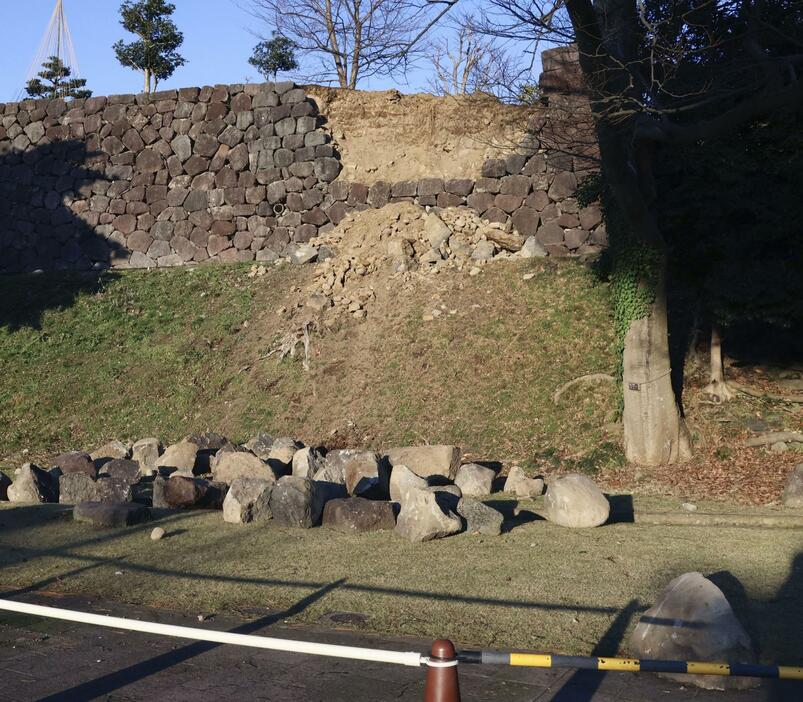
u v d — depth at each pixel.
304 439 18.94
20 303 26.59
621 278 15.95
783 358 17.80
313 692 5.16
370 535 9.88
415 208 25.45
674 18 12.44
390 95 27.59
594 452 16.09
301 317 22.84
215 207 28.11
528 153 24.47
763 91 11.98
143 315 25.12
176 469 16.31
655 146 16.28
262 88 27.98
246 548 9.30
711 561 8.43
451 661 3.77
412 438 17.92
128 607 7.13
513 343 19.84
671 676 5.34
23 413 21.84
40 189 30.02
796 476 12.30
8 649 6.07
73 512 11.09
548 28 11.47
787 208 15.43
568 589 7.41
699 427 16.30
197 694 5.16
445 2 11.17
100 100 29.73
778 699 4.99
